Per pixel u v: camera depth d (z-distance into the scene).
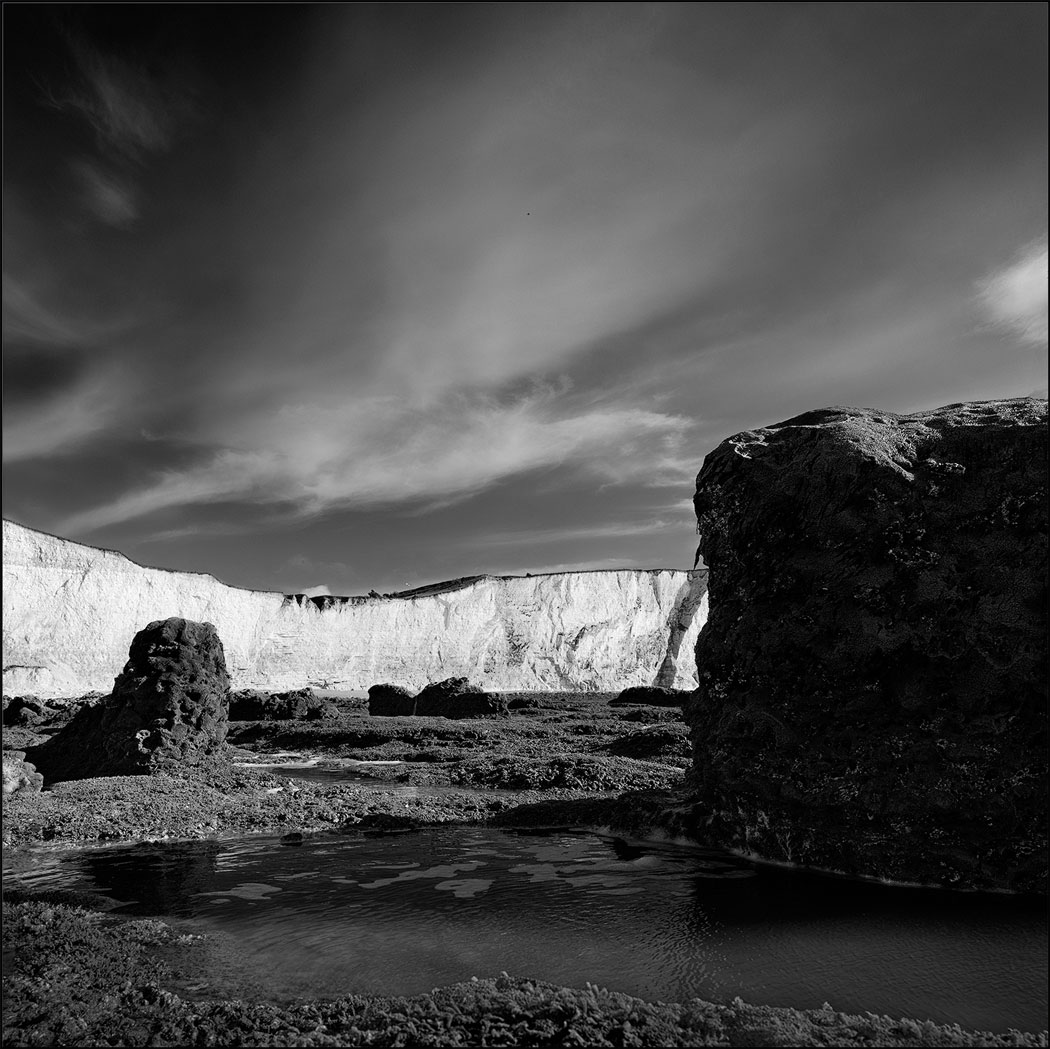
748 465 12.99
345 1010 6.64
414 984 7.27
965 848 9.88
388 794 18.52
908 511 10.99
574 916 9.20
